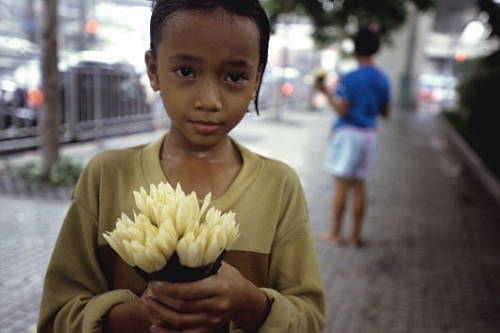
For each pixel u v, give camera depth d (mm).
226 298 770
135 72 7469
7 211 4195
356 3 9172
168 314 747
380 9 9133
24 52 6117
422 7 9359
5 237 3658
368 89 3922
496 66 8977
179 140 1038
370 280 3582
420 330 2941
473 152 9422
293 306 974
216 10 861
